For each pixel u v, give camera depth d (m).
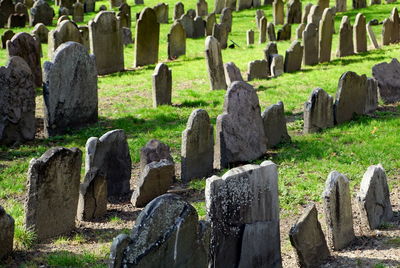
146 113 16.38
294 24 33.81
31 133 14.07
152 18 23.62
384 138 13.83
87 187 9.71
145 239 6.29
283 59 22.36
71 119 14.85
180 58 25.53
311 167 12.09
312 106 14.42
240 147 12.50
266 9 38.47
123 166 11.04
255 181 7.85
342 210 8.62
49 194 8.94
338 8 35.91
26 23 34.62
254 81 20.50
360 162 12.35
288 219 9.76
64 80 14.49
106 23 21.64
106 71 22.09
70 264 8.09
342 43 24.64
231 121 12.35
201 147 11.78
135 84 20.31
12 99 13.55
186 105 17.31
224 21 31.78
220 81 19.41
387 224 9.41
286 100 17.75
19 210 9.92
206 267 7.08
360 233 9.15
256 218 7.92
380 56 24.19
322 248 8.21
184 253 6.72
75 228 9.48
